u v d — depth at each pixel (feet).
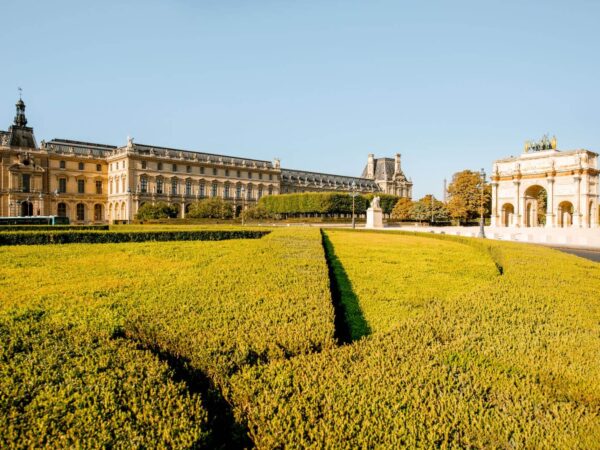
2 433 13.24
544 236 181.68
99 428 13.53
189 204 399.65
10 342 20.38
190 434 13.58
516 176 284.00
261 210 344.49
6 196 336.08
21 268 47.19
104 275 42.01
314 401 15.40
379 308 39.27
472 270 58.90
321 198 378.32
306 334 22.77
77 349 19.62
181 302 28.99
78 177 376.07
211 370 19.53
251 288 33.71
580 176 254.06
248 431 15.92
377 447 12.88
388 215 451.53
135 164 363.15
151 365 18.07
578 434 14.08
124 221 332.60
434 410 14.88
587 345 22.41
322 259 51.11
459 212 353.10
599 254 114.11
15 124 354.95
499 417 14.85
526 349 21.56
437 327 25.49
